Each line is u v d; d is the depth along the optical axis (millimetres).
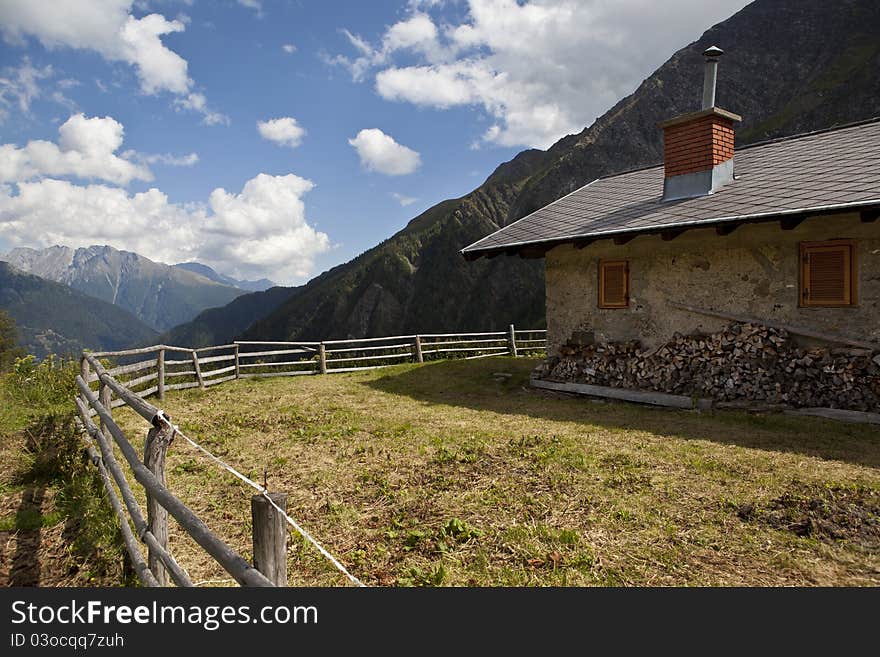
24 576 3637
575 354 11062
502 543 4066
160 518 3354
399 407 9672
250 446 7066
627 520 4418
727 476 5445
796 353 8109
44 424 7297
